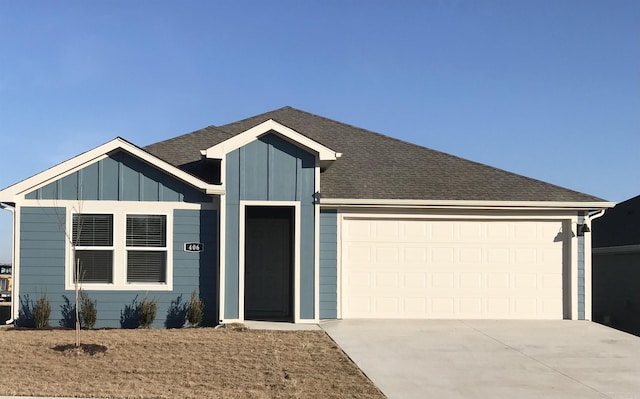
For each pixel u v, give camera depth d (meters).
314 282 14.20
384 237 14.88
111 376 9.71
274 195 14.16
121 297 13.87
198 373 9.91
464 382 9.72
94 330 13.12
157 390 9.05
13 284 13.69
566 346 12.20
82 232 13.90
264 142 14.20
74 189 13.94
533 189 15.60
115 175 14.02
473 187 15.53
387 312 14.77
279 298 16.52
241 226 14.00
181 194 14.18
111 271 13.91
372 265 14.81
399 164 16.73
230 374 9.88
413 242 14.94
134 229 14.02
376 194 14.77
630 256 20.61
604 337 13.02
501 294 15.08
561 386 9.60
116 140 13.88
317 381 9.58
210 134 17.77
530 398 9.01
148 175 14.12
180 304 14.02
